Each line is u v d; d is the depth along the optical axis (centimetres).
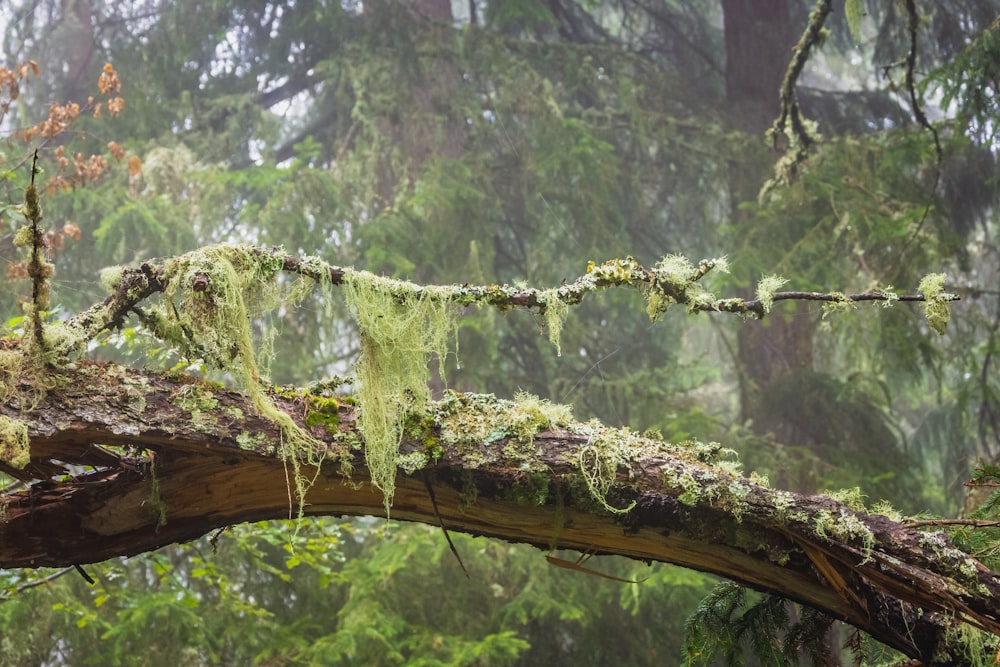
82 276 698
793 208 707
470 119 842
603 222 776
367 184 752
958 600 162
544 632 738
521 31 970
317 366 674
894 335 642
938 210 691
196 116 832
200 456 161
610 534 170
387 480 160
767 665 210
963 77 600
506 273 855
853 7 425
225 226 747
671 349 952
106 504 164
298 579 686
